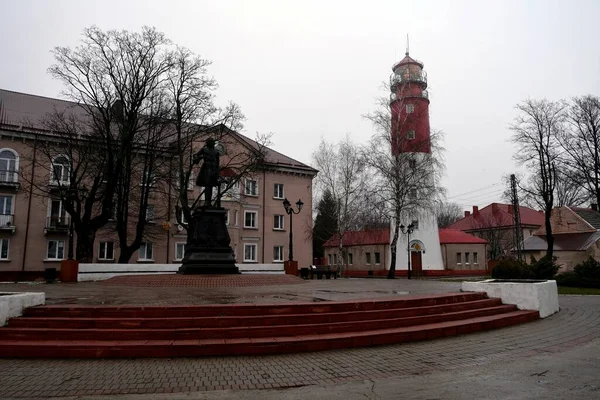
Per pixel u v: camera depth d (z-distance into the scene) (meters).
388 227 47.19
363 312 9.48
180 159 28.86
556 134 32.44
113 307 8.80
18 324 8.26
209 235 18.02
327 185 41.12
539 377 6.34
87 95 27.05
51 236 33.31
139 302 9.99
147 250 37.69
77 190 26.20
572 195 43.41
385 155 36.09
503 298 12.71
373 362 7.20
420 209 36.22
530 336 9.50
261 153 31.70
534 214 67.00
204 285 15.91
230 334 8.11
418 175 35.47
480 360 7.37
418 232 45.06
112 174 27.17
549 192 32.78
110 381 6.07
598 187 31.64
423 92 41.12
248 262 41.97
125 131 27.80
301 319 8.90
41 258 32.81
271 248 43.12
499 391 5.67
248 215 42.53
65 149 29.58
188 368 6.77
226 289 14.58
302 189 45.72
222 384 5.98
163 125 29.95
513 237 60.91
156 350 7.40
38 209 33.00
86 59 26.69
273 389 5.81
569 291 23.08
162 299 10.82
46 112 35.19
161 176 30.50
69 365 6.89
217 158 19.00
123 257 29.27
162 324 8.27
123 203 29.56
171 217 38.12
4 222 31.88
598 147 31.56
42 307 8.80
